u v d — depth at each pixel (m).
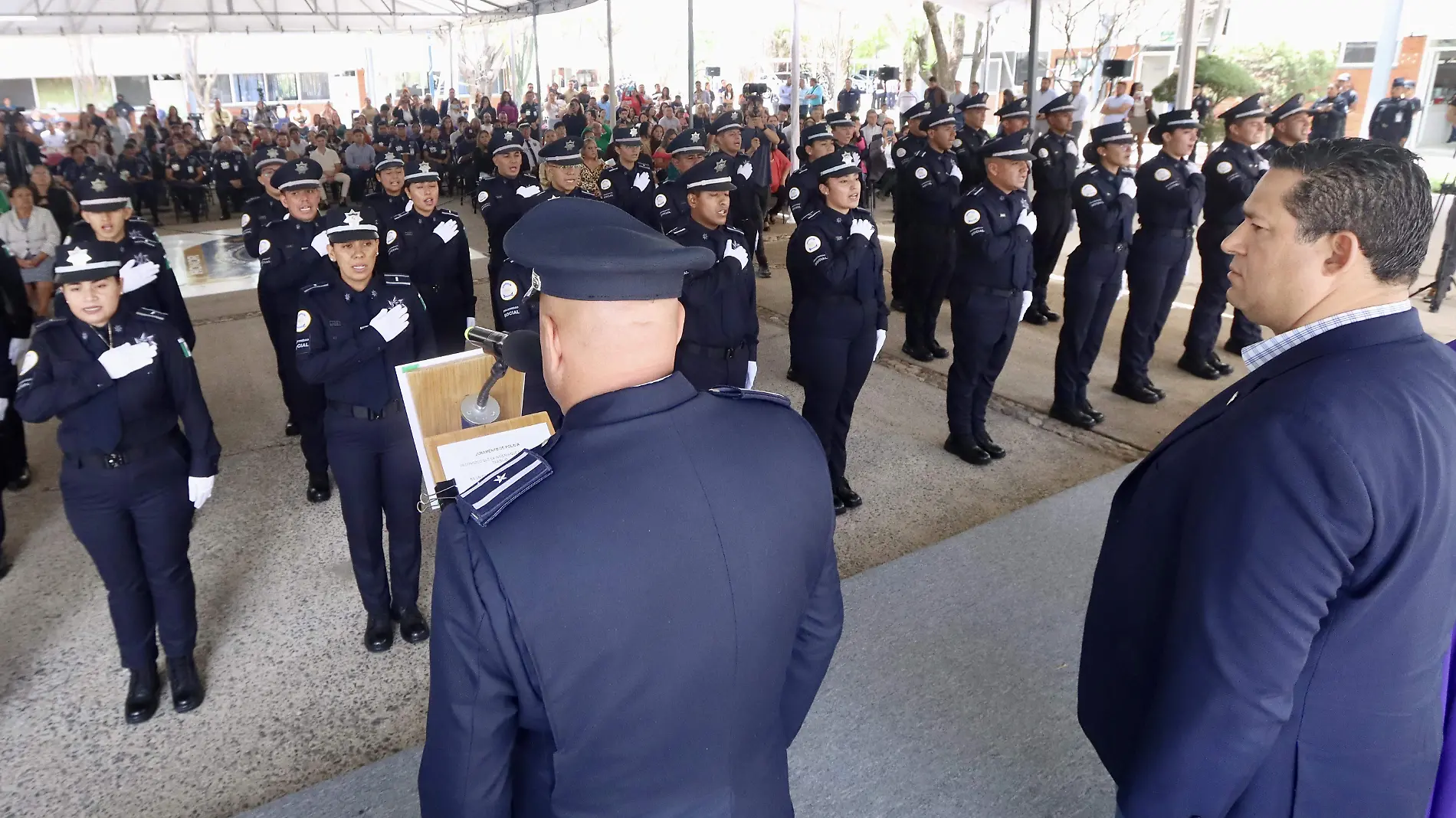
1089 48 19.78
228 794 2.55
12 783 2.58
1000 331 4.54
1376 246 1.20
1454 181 8.98
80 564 3.82
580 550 1.00
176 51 23.89
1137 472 1.54
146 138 16.50
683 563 1.04
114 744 2.75
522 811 1.14
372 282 3.02
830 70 29.69
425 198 4.80
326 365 2.87
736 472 1.11
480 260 10.20
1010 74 19.59
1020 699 2.64
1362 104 16.14
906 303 6.79
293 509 4.30
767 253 10.55
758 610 1.11
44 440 5.12
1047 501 3.97
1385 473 1.13
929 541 4.00
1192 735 1.23
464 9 21.14
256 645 3.25
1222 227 5.69
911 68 26.39
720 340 3.68
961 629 2.99
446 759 1.09
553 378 1.13
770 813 1.20
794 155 13.28
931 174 6.22
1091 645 1.60
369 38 23.28
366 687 3.04
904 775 2.34
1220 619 1.19
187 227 13.70
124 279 3.93
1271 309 1.33
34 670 3.10
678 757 1.10
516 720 1.09
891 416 5.52
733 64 36.47
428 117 21.25
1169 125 5.12
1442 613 1.26
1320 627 1.22
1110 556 1.56
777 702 1.23
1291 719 1.25
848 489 4.33
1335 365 1.20
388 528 3.19
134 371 2.57
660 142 13.91
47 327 2.55
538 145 14.04
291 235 4.40
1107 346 6.84
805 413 4.20
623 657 1.03
